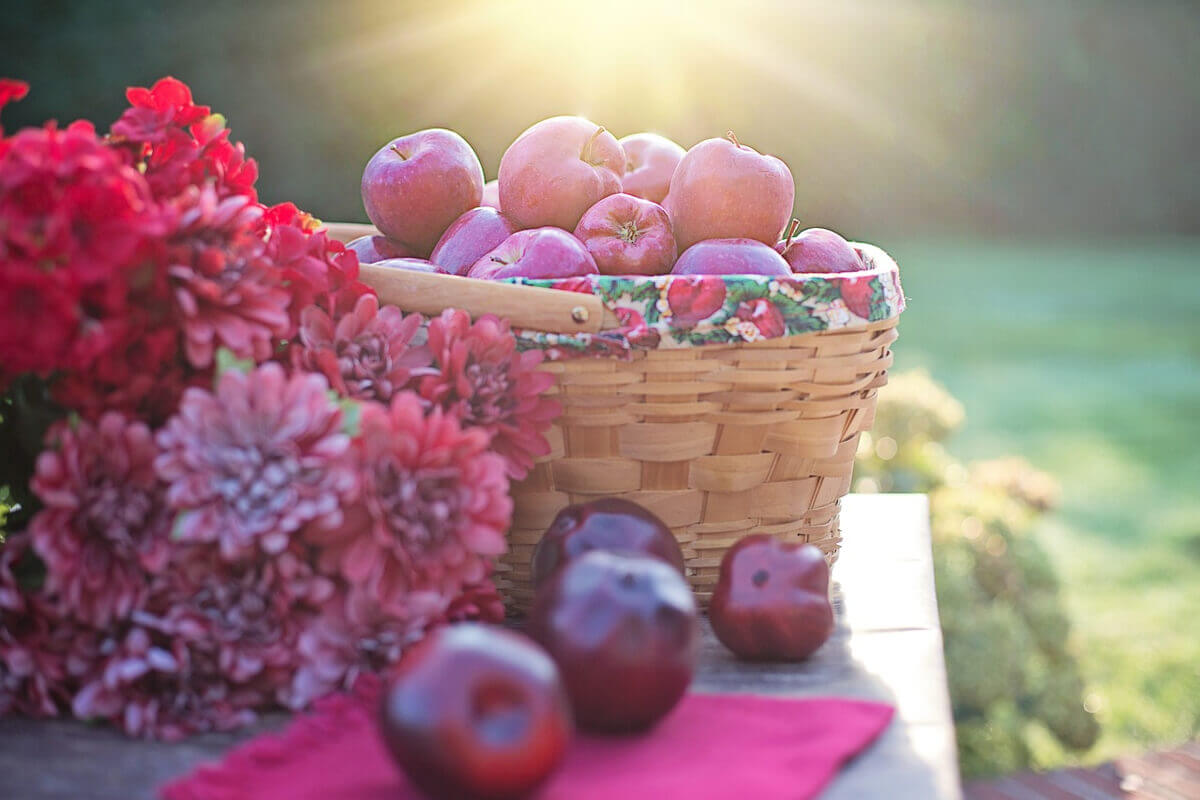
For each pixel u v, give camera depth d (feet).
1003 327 23.88
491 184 4.07
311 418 2.82
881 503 4.27
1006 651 6.82
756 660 3.12
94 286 2.77
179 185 3.03
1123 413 17.30
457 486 2.91
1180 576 10.65
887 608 3.38
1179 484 13.70
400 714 2.49
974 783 6.34
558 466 3.27
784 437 3.30
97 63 15.66
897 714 2.90
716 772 2.66
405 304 3.23
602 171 3.61
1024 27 31.14
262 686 2.86
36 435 3.02
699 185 3.52
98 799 2.63
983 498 7.64
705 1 21.15
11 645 2.83
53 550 2.76
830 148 27.76
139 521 2.82
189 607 2.82
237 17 16.44
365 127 17.24
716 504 3.33
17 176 2.72
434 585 2.89
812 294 3.20
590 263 3.35
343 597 2.87
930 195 31.53
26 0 15.29
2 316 2.71
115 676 2.79
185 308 2.83
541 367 3.19
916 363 20.75
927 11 29.37
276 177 17.03
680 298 3.16
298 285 3.09
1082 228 33.60
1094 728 7.24
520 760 2.48
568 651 2.71
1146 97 32.91
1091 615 9.74
